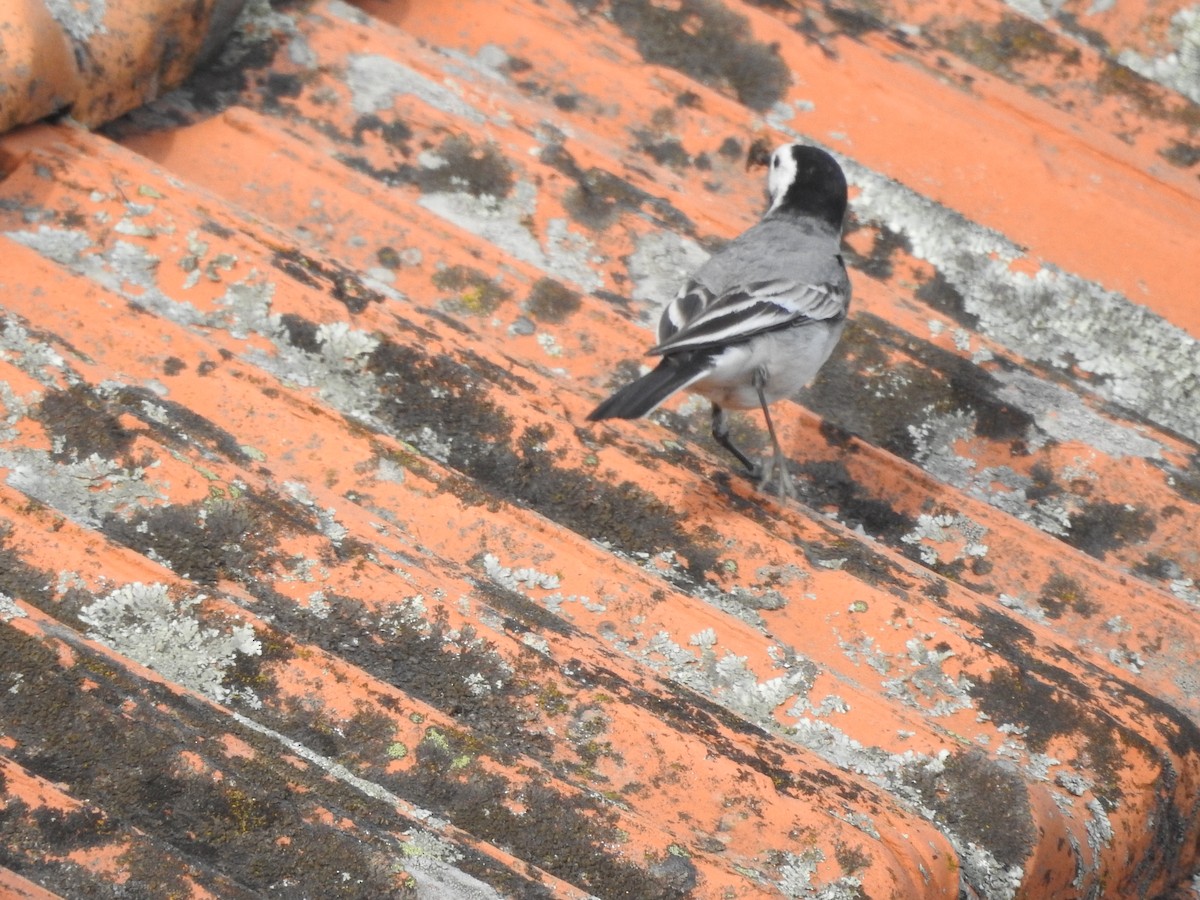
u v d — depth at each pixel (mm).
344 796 6773
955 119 12492
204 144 10648
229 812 6586
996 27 13164
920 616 8852
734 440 10922
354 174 10656
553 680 7723
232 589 7738
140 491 8016
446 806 7039
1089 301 11781
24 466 8000
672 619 8406
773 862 7141
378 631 7766
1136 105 12922
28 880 6078
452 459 9227
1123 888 8461
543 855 6941
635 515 9242
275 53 11461
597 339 10352
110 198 9539
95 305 8836
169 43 10602
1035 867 7707
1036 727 8523
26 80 9414
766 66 12734
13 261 8906
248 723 6949
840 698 8180
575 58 12344
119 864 6238
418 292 10250
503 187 11234
